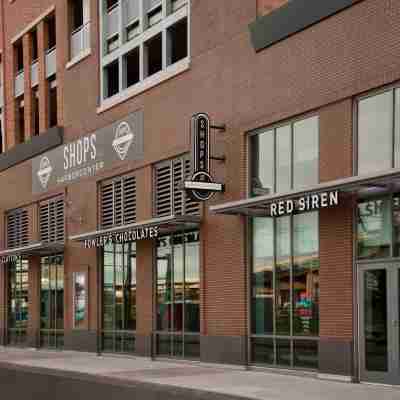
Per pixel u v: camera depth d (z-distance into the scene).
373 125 15.04
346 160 15.49
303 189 15.09
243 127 18.66
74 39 28.28
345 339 15.27
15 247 32.56
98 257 25.52
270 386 14.66
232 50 19.22
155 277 22.41
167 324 21.73
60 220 28.61
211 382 15.61
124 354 23.75
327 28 16.17
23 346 31.25
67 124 28.14
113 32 25.42
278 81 17.58
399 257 14.25
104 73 25.83
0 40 35.31
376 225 14.85
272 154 17.92
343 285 15.41
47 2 30.36
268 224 18.00
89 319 25.75
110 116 25.06
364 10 15.20
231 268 18.88
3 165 33.62
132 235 21.88
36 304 30.03
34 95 32.00
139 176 23.23
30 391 15.13
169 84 21.86
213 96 19.88
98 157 25.69
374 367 14.68
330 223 15.84
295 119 17.19
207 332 19.69
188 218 19.72
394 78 14.38
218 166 19.48
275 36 17.56
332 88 15.92
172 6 22.39
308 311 16.56
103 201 25.56
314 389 14.02
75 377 18.05
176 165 21.64
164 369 18.95
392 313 14.30
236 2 19.16
